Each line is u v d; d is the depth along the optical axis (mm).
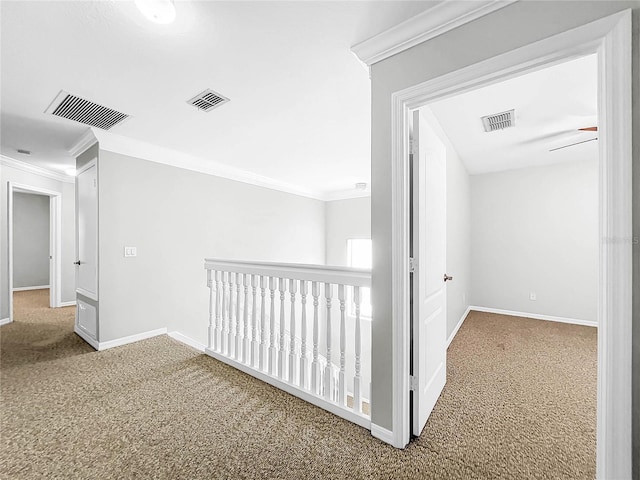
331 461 1424
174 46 1657
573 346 3102
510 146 3500
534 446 1540
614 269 996
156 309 3461
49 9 1375
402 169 1512
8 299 4023
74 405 1918
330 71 1918
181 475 1343
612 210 1000
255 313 2426
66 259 5207
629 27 969
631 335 973
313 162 4055
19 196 6953
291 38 1598
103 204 3021
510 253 4605
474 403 1964
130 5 1359
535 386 2209
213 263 2809
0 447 1531
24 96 2217
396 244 1517
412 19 1414
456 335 3479
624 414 978
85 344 3125
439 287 2059
